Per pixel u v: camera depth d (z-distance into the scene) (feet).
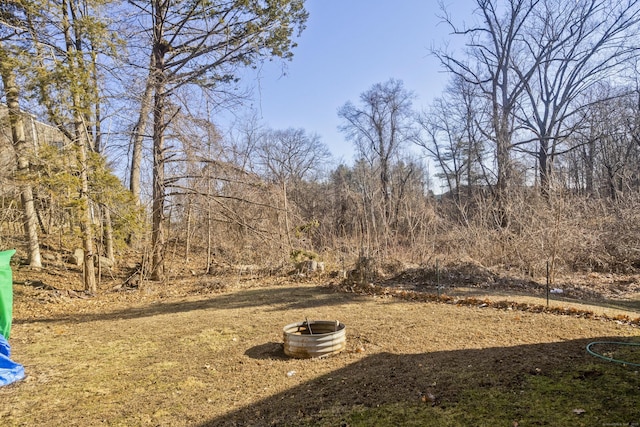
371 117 112.68
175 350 17.43
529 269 33.42
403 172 100.32
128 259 50.39
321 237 53.52
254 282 38.63
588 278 31.45
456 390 11.12
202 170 40.65
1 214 36.40
